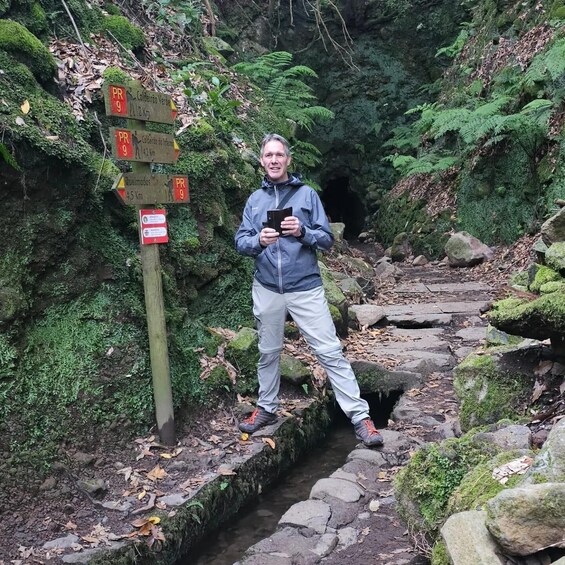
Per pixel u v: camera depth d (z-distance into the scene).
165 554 2.71
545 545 1.69
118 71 4.54
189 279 4.31
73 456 3.04
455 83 11.91
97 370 3.29
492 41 10.65
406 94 14.57
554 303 2.67
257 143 6.42
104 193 3.59
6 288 2.99
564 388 2.83
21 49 3.74
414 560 2.45
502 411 3.01
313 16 14.26
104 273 3.53
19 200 3.10
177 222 4.34
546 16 9.30
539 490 1.70
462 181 9.84
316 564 2.47
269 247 3.45
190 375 3.79
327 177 14.84
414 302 6.75
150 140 3.34
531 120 8.04
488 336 4.01
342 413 4.55
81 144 3.60
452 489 2.32
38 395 3.03
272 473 3.52
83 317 3.36
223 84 6.83
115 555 2.53
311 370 4.37
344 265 7.45
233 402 3.94
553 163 7.95
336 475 3.17
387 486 3.08
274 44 13.53
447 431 3.54
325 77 14.66
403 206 11.38
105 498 2.93
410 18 14.41
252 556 2.52
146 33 6.36
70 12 4.93
